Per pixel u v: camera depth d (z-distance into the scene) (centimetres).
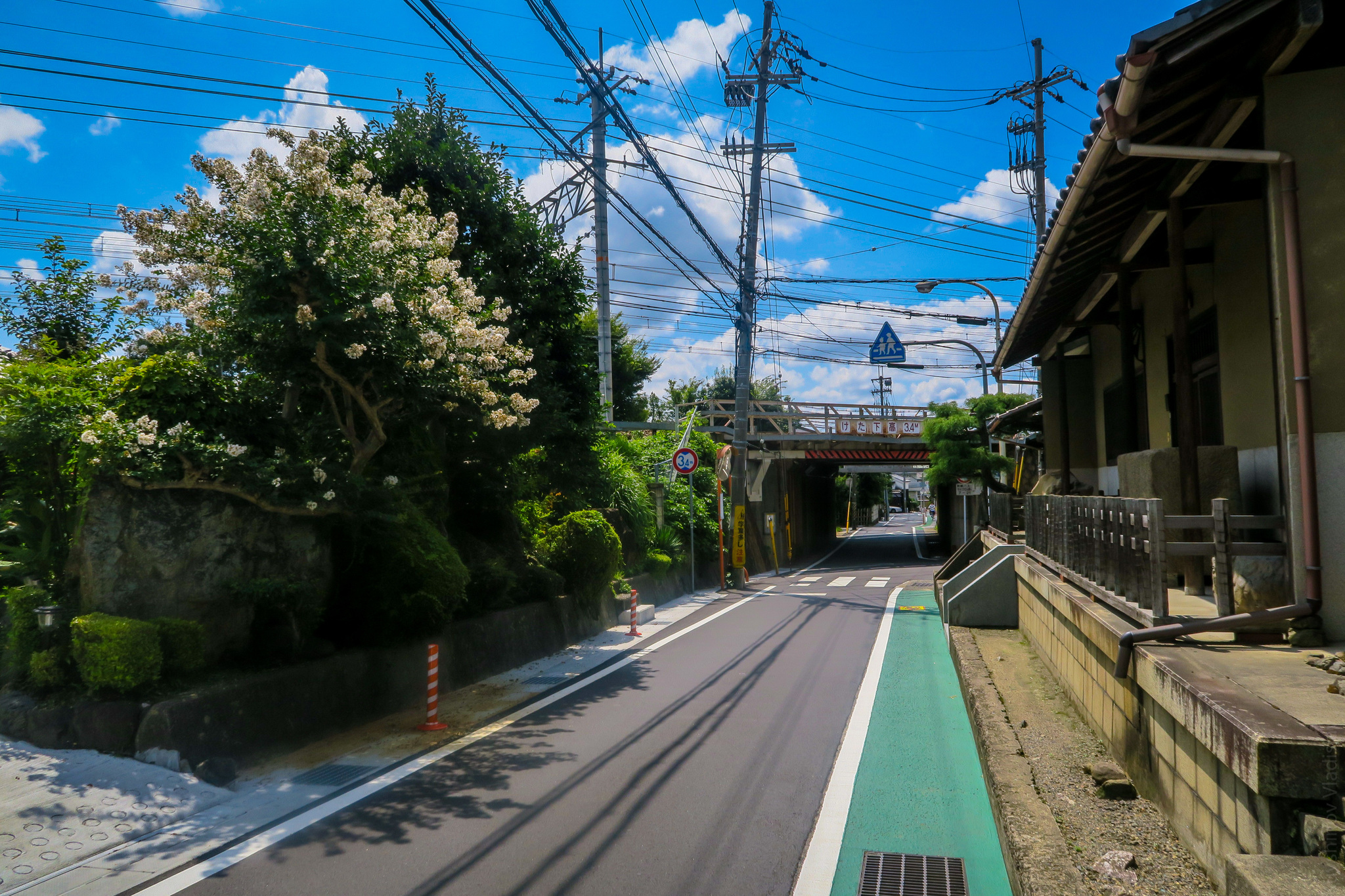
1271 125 548
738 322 2466
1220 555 524
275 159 799
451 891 473
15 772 598
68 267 988
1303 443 520
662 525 2233
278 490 751
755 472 3247
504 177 1355
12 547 820
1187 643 522
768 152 2394
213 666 745
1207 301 808
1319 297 532
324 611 841
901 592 2152
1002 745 646
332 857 521
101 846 529
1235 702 377
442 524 1143
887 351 2861
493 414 978
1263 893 281
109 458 685
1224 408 751
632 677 1100
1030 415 2194
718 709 916
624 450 2459
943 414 2894
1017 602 1364
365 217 865
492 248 1300
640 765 712
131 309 943
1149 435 1031
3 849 508
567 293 1434
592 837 553
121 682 642
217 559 745
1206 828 400
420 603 908
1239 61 558
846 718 872
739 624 1605
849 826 572
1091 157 608
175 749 634
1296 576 518
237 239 784
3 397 745
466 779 677
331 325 775
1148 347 1034
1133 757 539
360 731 825
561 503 1603
